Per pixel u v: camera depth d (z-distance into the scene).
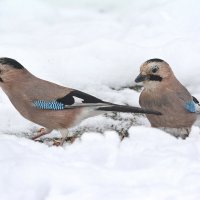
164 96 11.66
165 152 9.38
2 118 12.50
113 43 15.02
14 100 11.50
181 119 11.78
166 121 11.85
